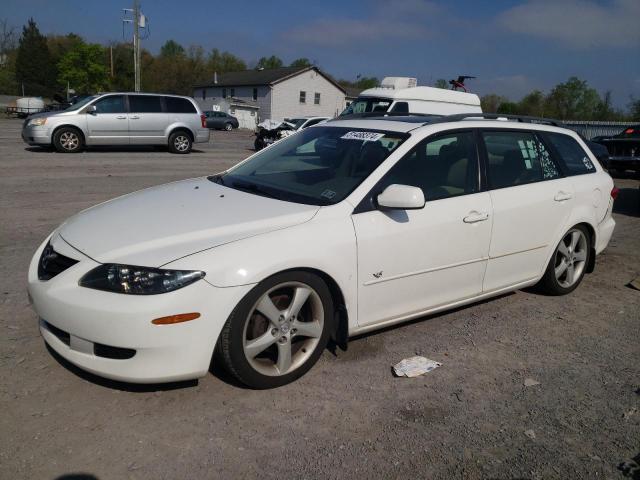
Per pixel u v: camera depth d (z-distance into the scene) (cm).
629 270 606
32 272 325
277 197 364
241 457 265
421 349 387
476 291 421
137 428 283
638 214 959
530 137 464
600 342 415
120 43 6831
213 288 286
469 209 395
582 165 507
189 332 283
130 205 366
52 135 1509
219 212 336
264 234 310
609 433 299
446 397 327
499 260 427
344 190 357
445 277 393
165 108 1658
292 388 328
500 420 307
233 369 307
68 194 895
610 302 501
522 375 359
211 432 283
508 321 445
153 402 305
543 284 495
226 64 9762
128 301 276
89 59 5712
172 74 7975
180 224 319
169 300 277
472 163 413
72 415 290
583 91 5766
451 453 277
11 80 6925
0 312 404
